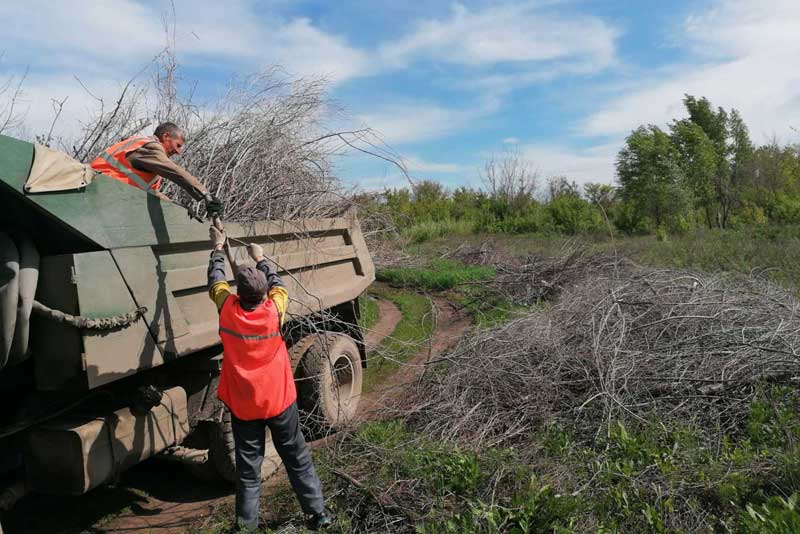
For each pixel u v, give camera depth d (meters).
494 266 15.12
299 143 6.63
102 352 3.34
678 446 4.37
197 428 4.54
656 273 8.08
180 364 4.43
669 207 25.81
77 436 3.34
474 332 7.12
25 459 3.51
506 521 3.57
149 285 3.75
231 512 4.27
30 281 3.19
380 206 7.91
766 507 3.37
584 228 26.86
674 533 3.41
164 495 4.66
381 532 3.76
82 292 3.24
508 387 5.57
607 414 4.94
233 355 3.66
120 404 3.79
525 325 6.75
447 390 5.65
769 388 5.11
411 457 4.38
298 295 5.42
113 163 4.14
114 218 3.54
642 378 5.35
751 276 8.99
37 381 3.35
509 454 4.47
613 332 6.01
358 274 6.80
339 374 5.97
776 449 4.15
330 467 4.46
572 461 4.38
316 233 5.93
